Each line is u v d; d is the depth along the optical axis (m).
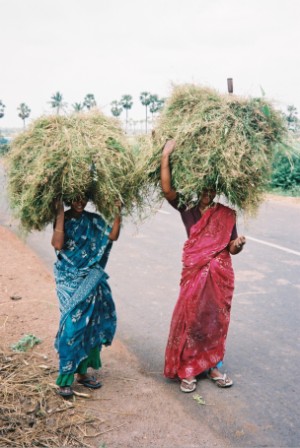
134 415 3.51
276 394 3.90
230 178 3.64
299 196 14.76
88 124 3.72
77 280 3.58
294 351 4.66
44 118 3.70
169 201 3.96
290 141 3.82
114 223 3.75
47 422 3.34
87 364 3.80
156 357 4.51
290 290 6.29
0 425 3.26
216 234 3.82
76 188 3.47
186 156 3.73
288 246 8.53
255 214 4.03
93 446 3.13
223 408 3.69
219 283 3.82
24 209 3.63
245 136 3.69
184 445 3.20
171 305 5.81
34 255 7.65
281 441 3.30
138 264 7.46
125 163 3.73
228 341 4.87
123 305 5.79
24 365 4.07
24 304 5.40
